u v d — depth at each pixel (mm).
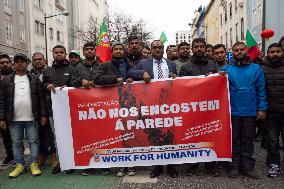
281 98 5836
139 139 6059
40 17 43250
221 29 43375
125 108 6074
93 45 6387
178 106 5988
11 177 6203
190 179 5875
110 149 6117
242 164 5992
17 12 36250
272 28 22469
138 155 6078
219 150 5961
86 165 6176
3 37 32531
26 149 8469
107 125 6117
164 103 6012
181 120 6000
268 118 5969
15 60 6289
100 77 5996
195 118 5984
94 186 5609
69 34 60531
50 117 6586
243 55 5812
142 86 6047
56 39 50125
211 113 5965
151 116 6035
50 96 6539
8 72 7695
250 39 8266
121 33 41656
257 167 6516
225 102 5926
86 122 6156
